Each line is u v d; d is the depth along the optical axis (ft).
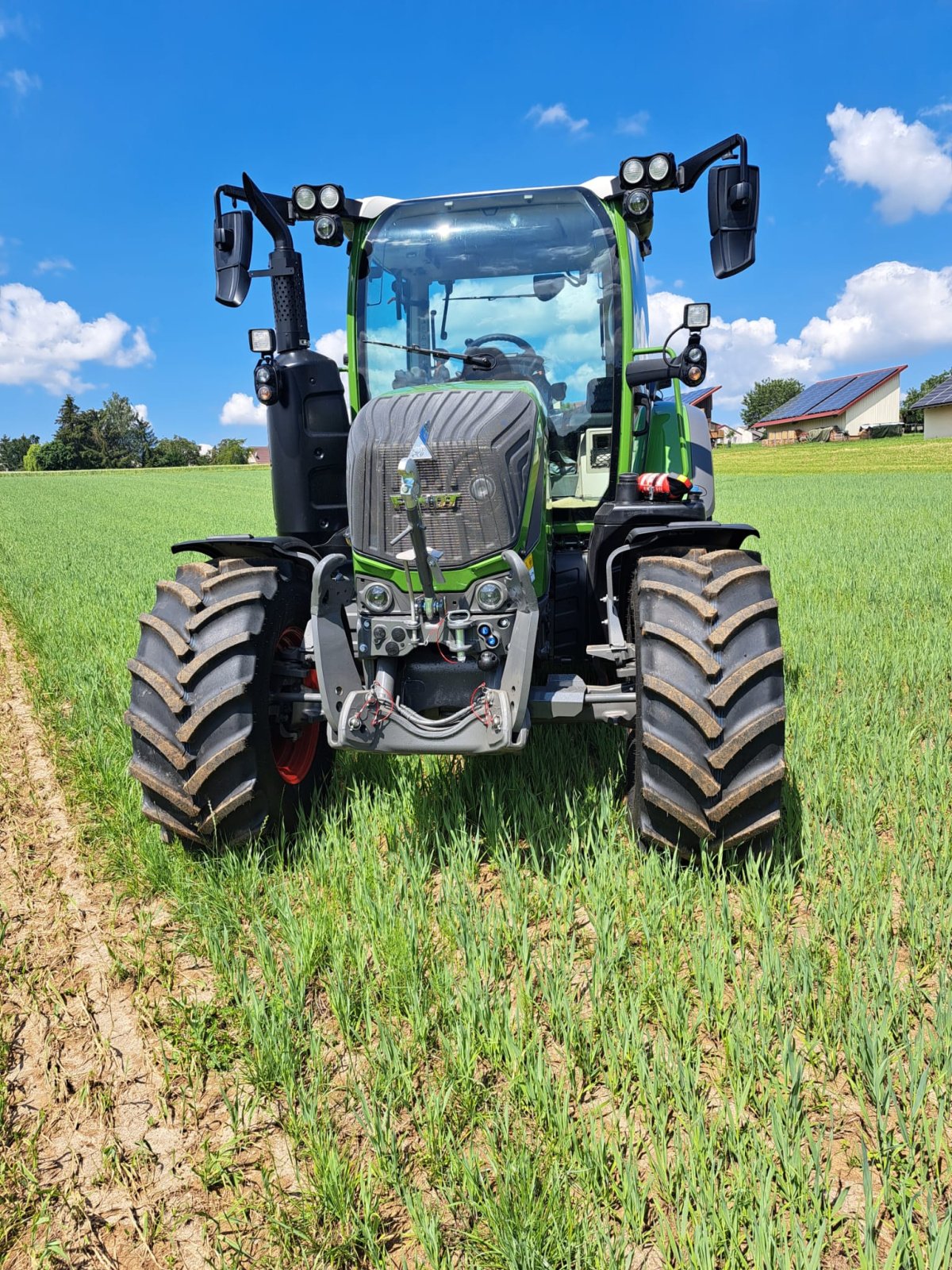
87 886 11.36
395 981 8.35
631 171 12.28
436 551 10.27
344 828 12.14
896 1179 6.19
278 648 11.49
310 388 12.91
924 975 8.50
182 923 10.19
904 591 27.61
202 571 11.59
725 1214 5.68
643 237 14.30
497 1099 7.10
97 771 14.49
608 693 10.58
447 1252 5.85
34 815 13.76
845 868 10.16
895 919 9.41
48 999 8.98
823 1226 5.58
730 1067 7.20
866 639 21.16
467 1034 7.55
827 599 26.89
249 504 116.98
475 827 11.85
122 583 37.55
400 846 10.92
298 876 10.80
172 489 167.73
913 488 95.45
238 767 10.62
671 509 11.35
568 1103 6.91
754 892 9.44
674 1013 7.59
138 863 11.45
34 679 22.03
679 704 9.64
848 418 275.59
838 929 8.76
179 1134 7.14
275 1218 6.17
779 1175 6.15
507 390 11.01
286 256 12.71
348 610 11.30
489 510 10.18
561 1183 6.10
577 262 13.33
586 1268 5.56
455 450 10.14
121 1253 6.12
